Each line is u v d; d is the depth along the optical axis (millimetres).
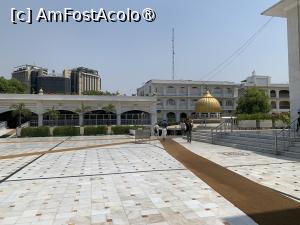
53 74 92875
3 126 43219
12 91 59062
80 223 5500
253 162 11867
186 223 5406
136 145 21328
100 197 7230
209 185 8219
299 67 19031
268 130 22969
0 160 14344
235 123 27297
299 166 10750
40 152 17812
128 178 9391
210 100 38625
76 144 23719
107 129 38406
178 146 19625
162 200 6867
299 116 17609
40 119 43625
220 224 5328
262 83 74312
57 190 8016
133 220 5609
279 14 21406
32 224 5496
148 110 48281
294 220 5465
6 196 7492
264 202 6562
